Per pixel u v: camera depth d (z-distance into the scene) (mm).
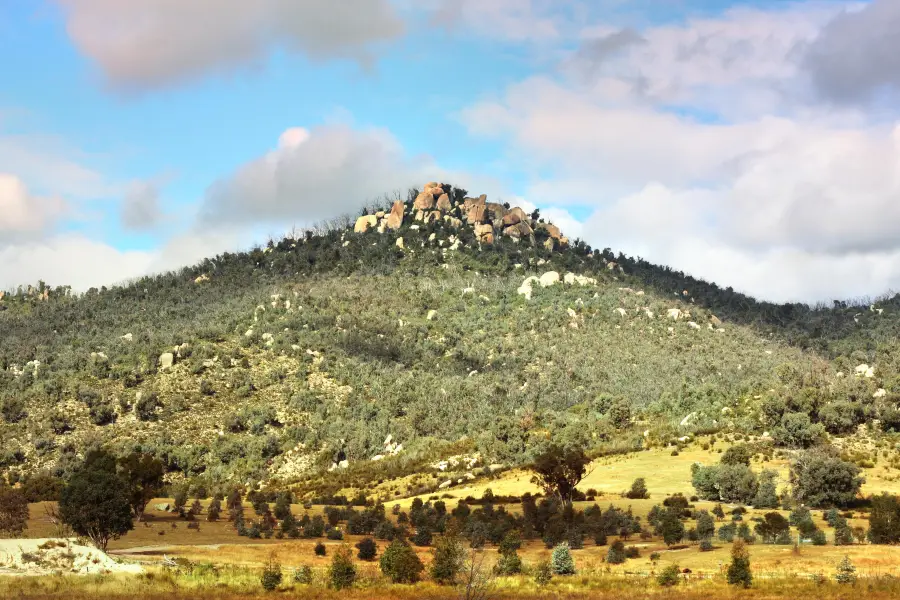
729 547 76438
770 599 52750
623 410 188000
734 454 136250
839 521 87875
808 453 131375
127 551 75500
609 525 91562
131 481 99875
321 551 76812
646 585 58781
